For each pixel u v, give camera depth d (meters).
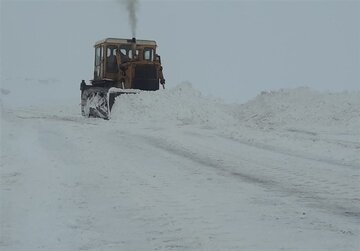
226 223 6.57
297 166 11.15
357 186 9.03
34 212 6.95
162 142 14.67
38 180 8.84
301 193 8.44
